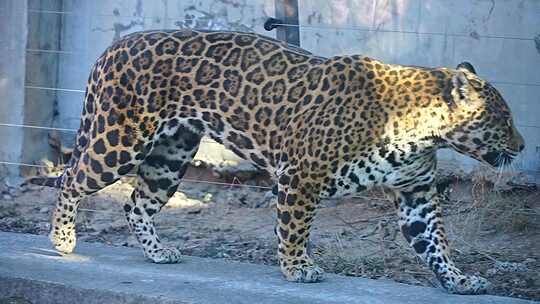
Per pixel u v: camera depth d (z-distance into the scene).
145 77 7.84
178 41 7.95
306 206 7.52
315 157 7.41
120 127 7.89
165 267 8.18
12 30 11.50
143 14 11.59
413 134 7.39
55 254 8.48
